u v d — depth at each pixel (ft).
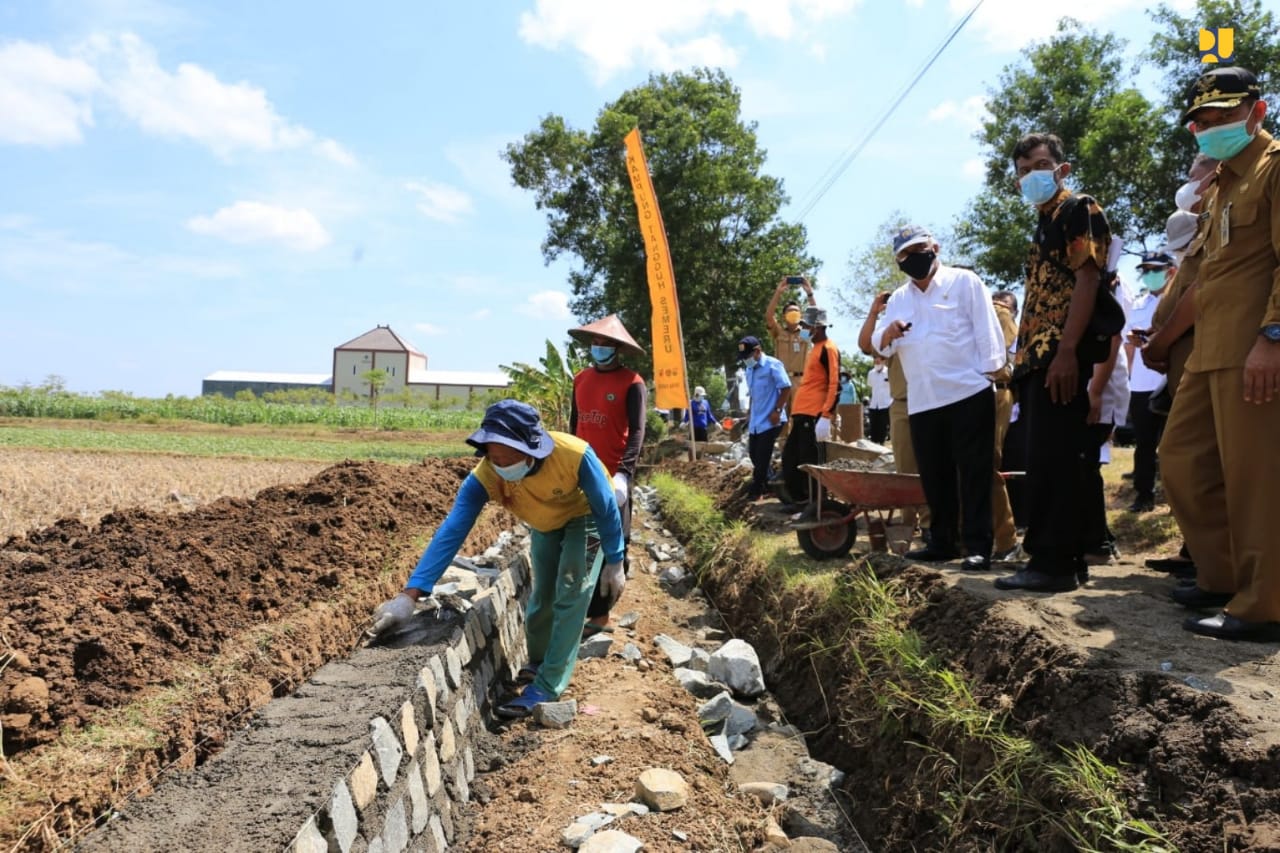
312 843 7.71
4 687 8.80
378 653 12.69
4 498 34.30
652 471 54.29
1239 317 10.85
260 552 14.84
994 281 68.08
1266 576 10.64
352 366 262.06
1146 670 9.85
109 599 11.25
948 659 12.94
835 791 13.50
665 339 42.24
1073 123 65.98
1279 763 7.75
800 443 27.09
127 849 7.35
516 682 16.62
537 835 11.00
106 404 119.34
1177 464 12.38
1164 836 8.04
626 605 23.48
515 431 13.17
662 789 11.70
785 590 19.51
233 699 10.27
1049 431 13.60
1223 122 11.01
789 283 38.37
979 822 10.27
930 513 17.71
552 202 94.17
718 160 83.92
